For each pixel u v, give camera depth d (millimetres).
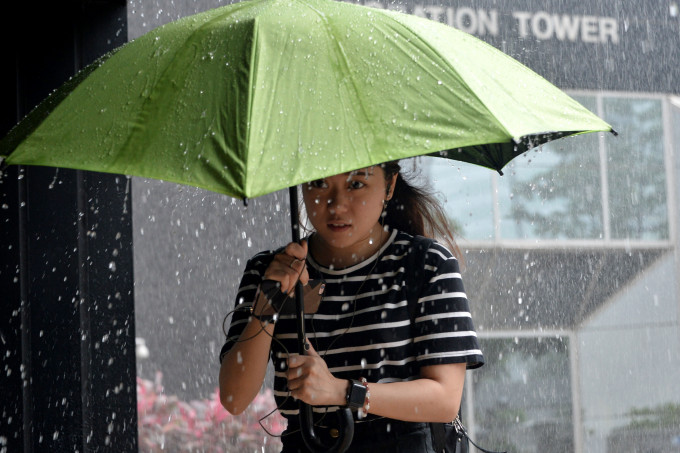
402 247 6023
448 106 4758
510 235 20391
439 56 5008
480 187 20250
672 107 19656
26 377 8492
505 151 6785
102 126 4773
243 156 4332
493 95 4965
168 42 5156
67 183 8688
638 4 18344
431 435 5855
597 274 21000
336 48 4922
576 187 20938
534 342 20609
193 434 14328
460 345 5805
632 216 21141
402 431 5785
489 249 20312
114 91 4953
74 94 5062
